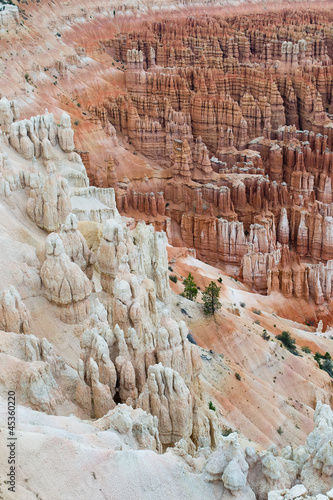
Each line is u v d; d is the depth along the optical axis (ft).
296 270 327.67
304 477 85.71
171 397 108.17
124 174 403.75
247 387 184.96
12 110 210.18
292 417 188.34
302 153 431.02
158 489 82.33
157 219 383.04
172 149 442.09
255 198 397.80
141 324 130.41
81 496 77.71
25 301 141.28
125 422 94.32
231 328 216.33
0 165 171.22
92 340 117.08
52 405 105.60
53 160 216.54
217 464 84.43
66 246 154.40
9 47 408.67
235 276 350.64
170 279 251.19
